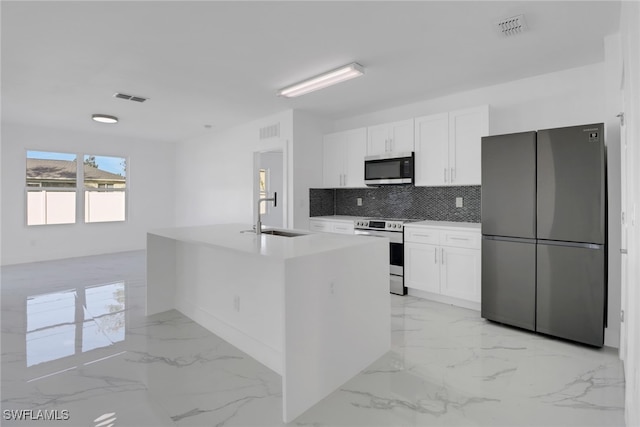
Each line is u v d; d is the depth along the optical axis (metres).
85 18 2.47
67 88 4.00
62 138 6.44
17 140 5.99
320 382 2.08
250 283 2.68
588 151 2.65
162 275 3.58
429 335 2.99
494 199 3.16
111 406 1.97
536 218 2.91
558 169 2.79
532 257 2.95
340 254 2.26
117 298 4.03
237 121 5.75
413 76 3.62
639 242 1.29
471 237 3.54
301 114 5.08
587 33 2.69
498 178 3.12
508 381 2.24
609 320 2.73
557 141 2.79
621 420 1.83
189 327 3.19
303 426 1.82
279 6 2.33
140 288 4.45
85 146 6.71
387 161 4.46
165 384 2.21
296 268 1.96
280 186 7.70
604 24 2.55
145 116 5.39
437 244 3.82
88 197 6.83
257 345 2.60
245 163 5.95
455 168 3.90
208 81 3.78
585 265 2.69
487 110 3.66
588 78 3.34
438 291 3.83
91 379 2.26
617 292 2.69
